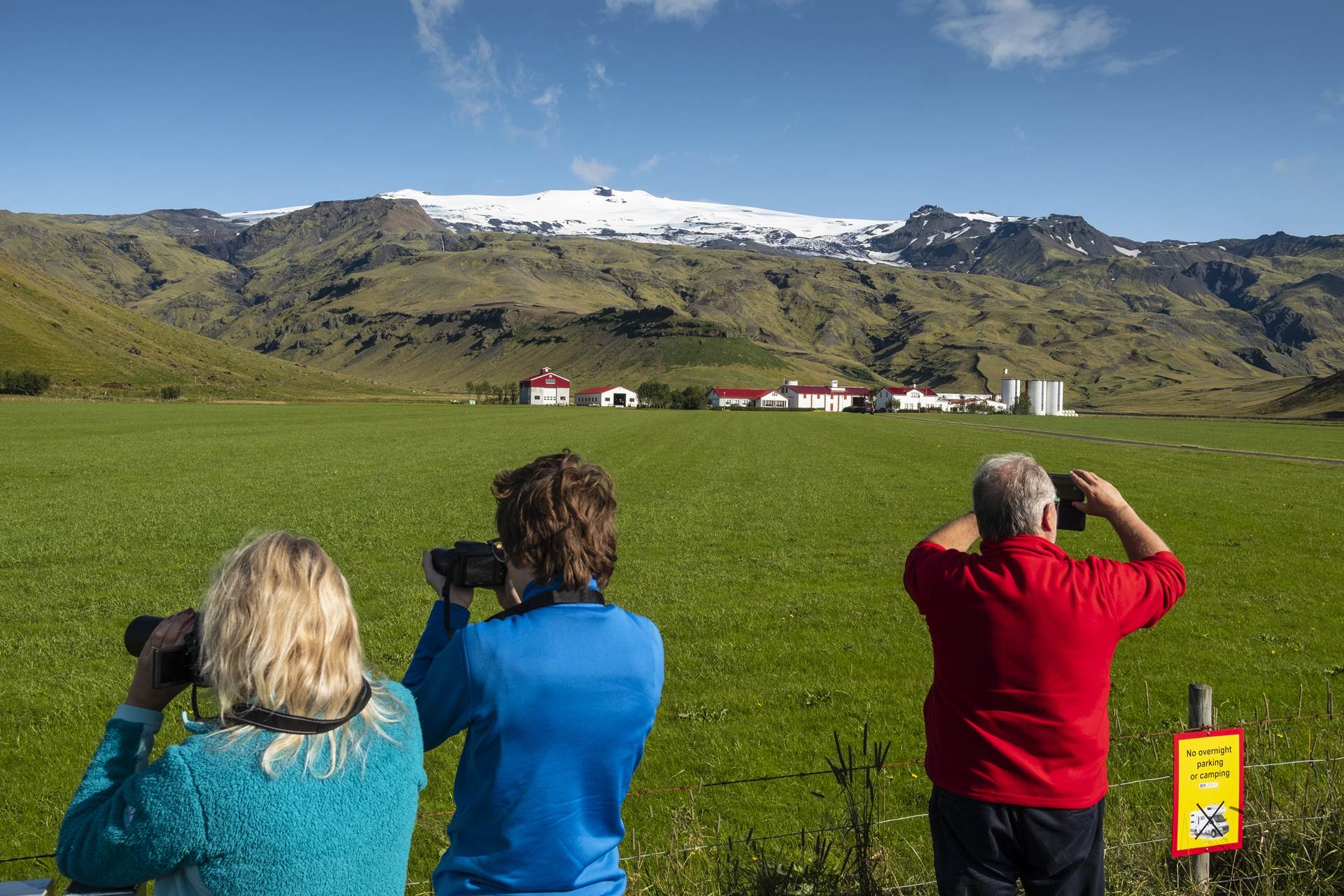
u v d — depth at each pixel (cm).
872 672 1285
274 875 242
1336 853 559
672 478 4062
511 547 320
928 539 429
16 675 1223
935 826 402
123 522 2514
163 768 242
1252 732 934
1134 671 1291
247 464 4253
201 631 252
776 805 843
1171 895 540
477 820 307
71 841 247
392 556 2094
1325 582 1925
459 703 300
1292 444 7525
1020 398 19500
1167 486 3819
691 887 586
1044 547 388
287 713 248
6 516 2598
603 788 310
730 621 1573
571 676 298
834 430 9188
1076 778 374
